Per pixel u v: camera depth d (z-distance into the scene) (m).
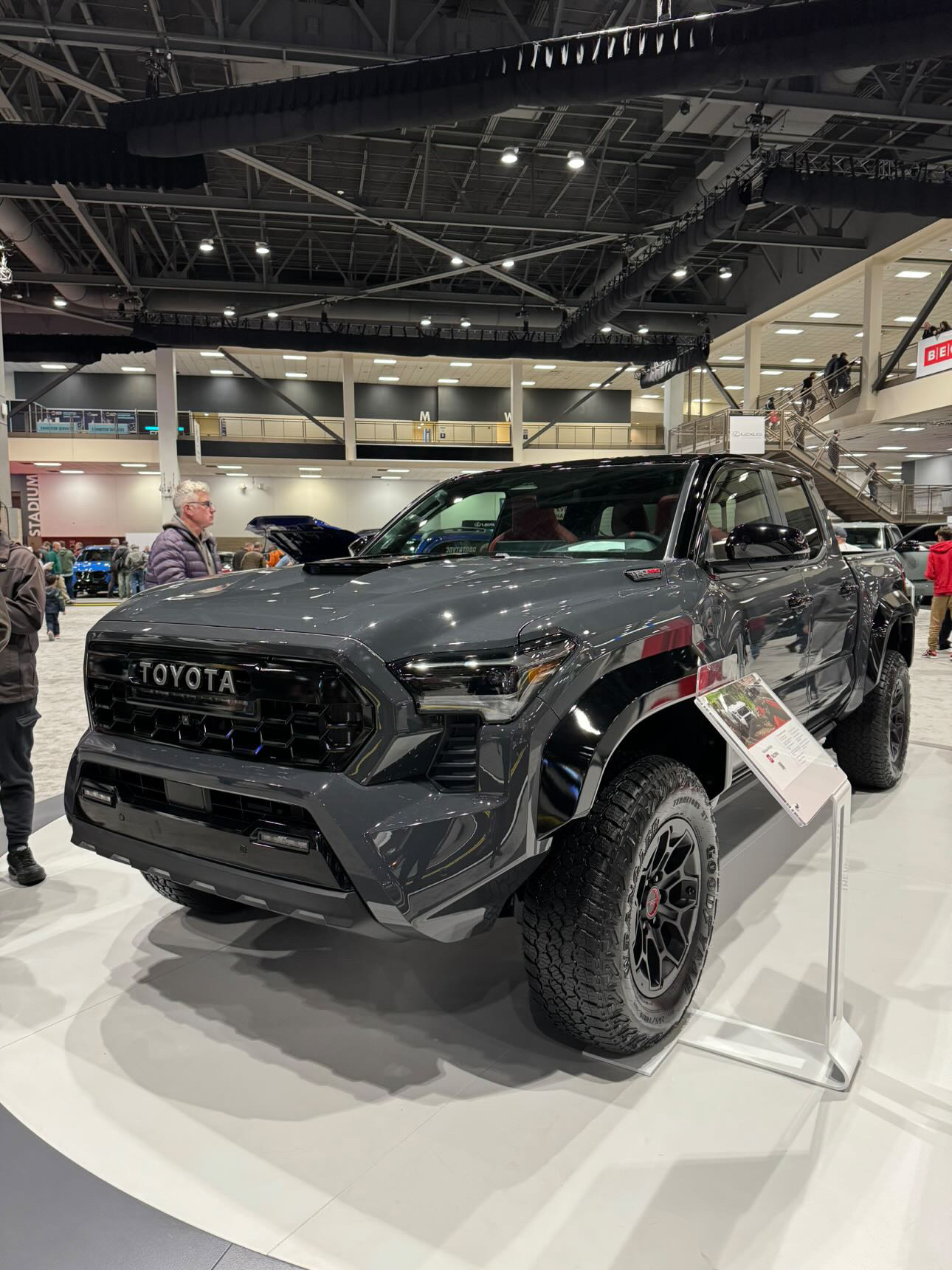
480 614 1.74
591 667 1.72
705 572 2.32
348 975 2.36
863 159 14.77
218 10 9.22
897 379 17.84
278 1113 1.76
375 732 1.59
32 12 9.88
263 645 1.70
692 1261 1.36
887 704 3.67
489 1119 1.72
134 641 1.92
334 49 9.58
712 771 2.21
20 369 28.17
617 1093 1.80
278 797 1.63
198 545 3.83
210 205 14.22
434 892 1.55
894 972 2.30
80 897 2.89
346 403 25.55
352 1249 1.40
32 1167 1.61
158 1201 1.51
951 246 16.75
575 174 15.30
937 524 14.12
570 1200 1.50
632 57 7.28
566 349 21.62
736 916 2.64
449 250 15.88
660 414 31.14
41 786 4.40
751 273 21.27
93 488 29.86
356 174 15.25
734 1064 1.90
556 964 1.75
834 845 1.83
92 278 18.42
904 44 6.80
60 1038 2.05
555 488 2.76
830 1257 1.37
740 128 12.21
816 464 17.77
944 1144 1.63
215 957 2.47
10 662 2.81
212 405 28.61
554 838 1.75
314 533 7.99
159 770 1.83
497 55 7.57
